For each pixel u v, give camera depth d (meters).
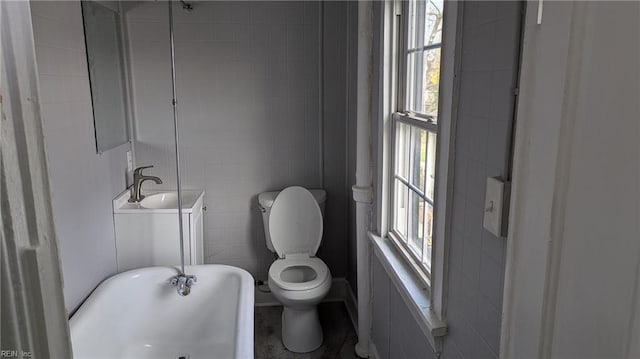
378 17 2.20
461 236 1.38
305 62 3.10
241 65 3.05
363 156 2.41
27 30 0.40
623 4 0.40
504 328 0.65
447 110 1.43
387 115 2.19
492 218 1.13
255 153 3.18
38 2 1.80
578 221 0.47
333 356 2.73
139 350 2.49
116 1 2.77
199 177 3.16
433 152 1.76
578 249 0.47
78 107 2.17
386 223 2.32
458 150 1.38
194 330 2.61
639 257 0.40
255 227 3.26
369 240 2.50
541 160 0.53
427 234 1.84
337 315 3.20
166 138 3.08
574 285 0.48
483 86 1.20
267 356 2.74
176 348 2.54
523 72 0.57
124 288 2.46
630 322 0.41
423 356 1.78
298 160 3.22
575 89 0.46
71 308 2.08
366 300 2.59
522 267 0.59
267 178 3.22
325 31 3.07
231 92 3.08
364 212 2.47
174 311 2.60
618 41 0.41
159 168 3.11
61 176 1.97
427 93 1.84
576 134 0.47
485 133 1.20
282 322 2.90
